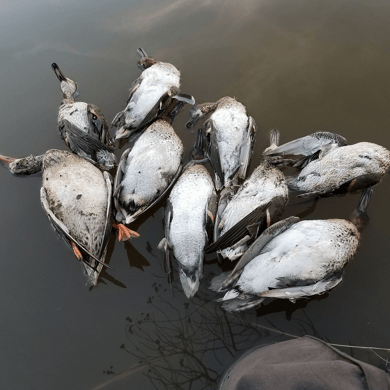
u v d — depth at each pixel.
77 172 1.46
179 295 1.35
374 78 1.69
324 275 1.29
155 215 1.50
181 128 1.65
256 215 1.35
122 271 1.40
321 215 1.46
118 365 1.27
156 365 1.26
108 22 1.92
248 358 1.21
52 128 1.67
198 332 1.30
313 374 1.05
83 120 1.62
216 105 1.64
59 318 1.34
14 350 1.30
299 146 1.52
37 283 1.39
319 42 1.79
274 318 1.31
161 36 1.86
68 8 1.98
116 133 1.63
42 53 1.85
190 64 1.78
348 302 1.31
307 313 1.31
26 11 1.98
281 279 1.29
